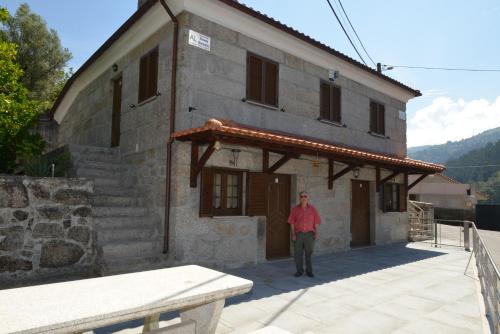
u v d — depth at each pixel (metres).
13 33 18.59
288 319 4.23
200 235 6.40
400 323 4.20
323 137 9.41
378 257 8.73
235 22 7.33
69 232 5.68
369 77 10.98
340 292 5.46
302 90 8.91
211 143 5.80
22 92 7.47
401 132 12.71
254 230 7.27
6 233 5.11
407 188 12.20
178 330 2.57
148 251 6.11
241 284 2.98
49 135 15.43
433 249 10.32
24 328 1.88
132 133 8.04
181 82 6.52
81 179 5.86
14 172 7.89
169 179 6.36
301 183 8.51
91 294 2.55
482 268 5.70
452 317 4.44
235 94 7.33
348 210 9.75
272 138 5.95
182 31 6.69
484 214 25.19
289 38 8.30
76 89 12.10
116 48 8.90
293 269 7.03
